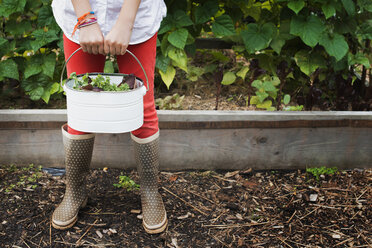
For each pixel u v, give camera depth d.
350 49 2.59
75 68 1.54
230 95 2.65
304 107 2.53
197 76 2.72
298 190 2.06
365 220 1.82
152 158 1.64
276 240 1.68
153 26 1.44
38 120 2.07
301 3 2.16
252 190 2.04
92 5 1.35
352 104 2.44
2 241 1.60
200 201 1.94
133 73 1.51
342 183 2.12
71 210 1.69
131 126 1.40
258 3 2.57
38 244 1.59
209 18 2.32
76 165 1.65
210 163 2.23
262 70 2.39
